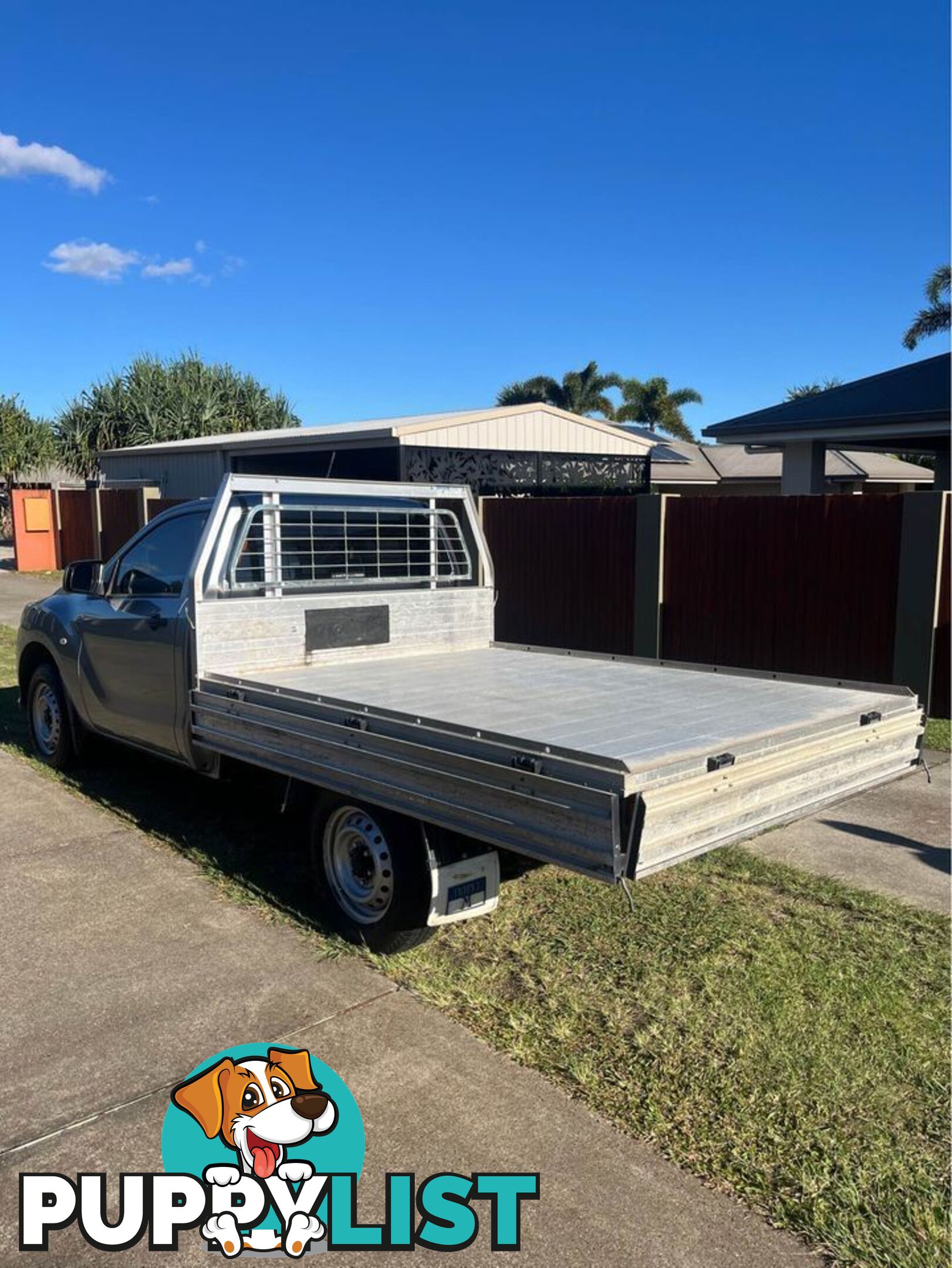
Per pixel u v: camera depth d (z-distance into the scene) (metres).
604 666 5.82
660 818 3.14
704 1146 2.92
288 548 5.57
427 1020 3.59
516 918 4.46
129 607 5.71
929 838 5.61
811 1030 3.53
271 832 5.54
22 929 4.30
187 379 34.28
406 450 17.94
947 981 3.91
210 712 4.92
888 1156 2.88
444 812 3.64
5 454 31.78
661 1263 2.50
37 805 6.00
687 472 27.94
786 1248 2.55
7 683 9.69
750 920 4.47
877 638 8.71
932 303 30.14
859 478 25.25
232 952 4.10
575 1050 3.40
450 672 5.58
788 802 3.81
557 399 46.47
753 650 9.62
